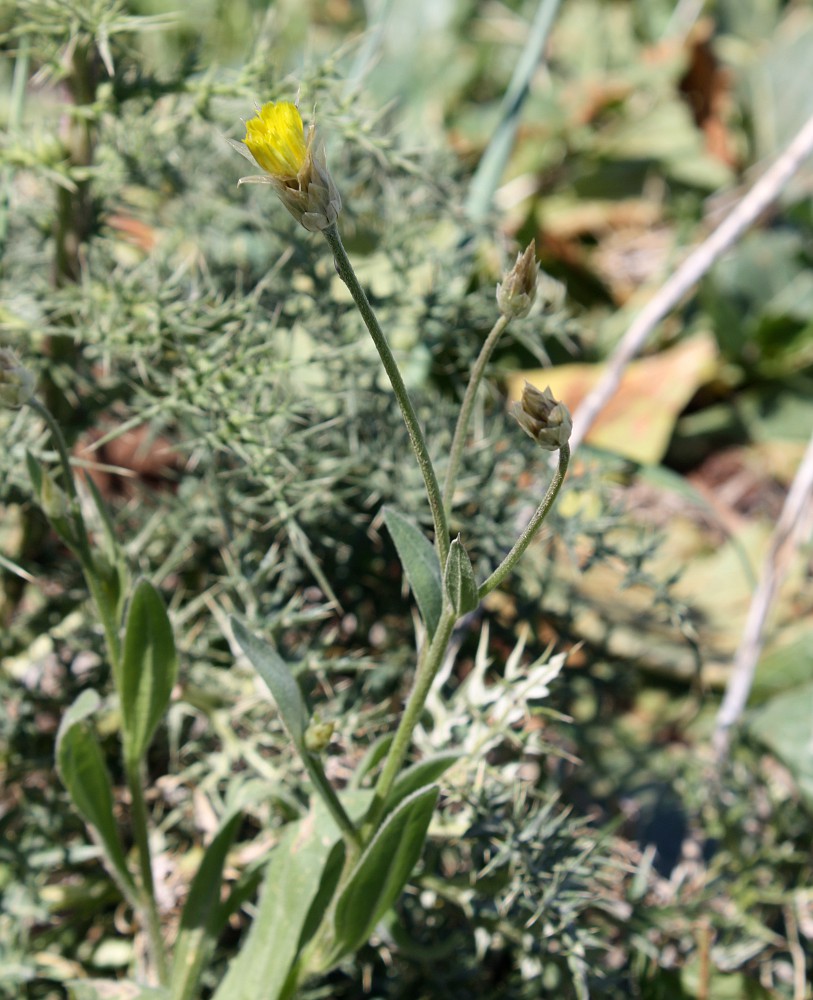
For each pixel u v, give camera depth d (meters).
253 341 0.50
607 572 0.75
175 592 0.56
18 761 0.51
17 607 0.57
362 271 0.65
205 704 0.51
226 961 0.50
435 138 0.70
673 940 0.53
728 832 0.55
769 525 0.84
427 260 0.61
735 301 0.92
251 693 0.51
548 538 0.53
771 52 1.07
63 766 0.41
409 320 0.57
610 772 0.62
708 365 0.91
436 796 0.39
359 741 0.51
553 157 1.07
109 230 0.53
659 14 1.24
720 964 0.51
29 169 0.51
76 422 0.54
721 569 0.80
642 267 1.01
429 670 0.37
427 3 1.13
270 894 0.42
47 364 0.52
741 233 0.66
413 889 0.47
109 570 0.42
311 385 0.54
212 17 0.87
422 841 0.40
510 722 0.45
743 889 0.53
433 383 0.67
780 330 0.91
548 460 0.55
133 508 0.55
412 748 0.51
